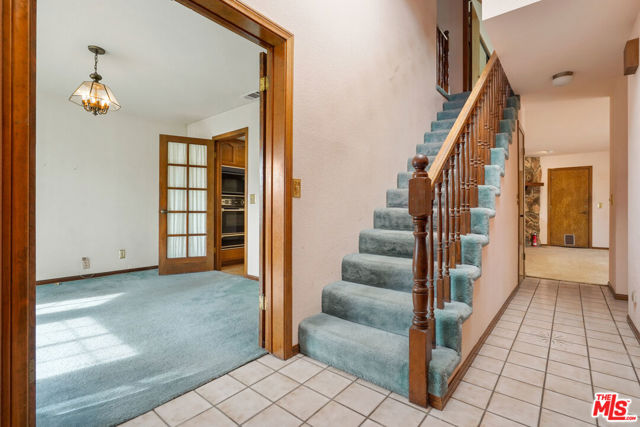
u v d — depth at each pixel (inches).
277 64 76.0
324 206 87.4
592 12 85.6
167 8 90.9
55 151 159.8
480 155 100.3
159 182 182.2
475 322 78.7
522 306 121.8
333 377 67.4
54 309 114.6
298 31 78.2
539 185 333.7
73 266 164.9
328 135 88.4
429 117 154.1
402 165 127.8
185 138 184.2
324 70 86.8
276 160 76.2
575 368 72.3
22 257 39.3
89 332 92.3
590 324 101.8
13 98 38.4
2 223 37.6
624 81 129.9
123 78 138.4
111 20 96.4
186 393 61.7
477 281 79.7
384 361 62.9
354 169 99.3
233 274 179.9
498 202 103.0
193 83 143.9
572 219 324.2
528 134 234.7
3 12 37.6
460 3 211.8
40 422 52.4
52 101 158.7
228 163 212.1
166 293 137.1
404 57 129.4
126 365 72.4
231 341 86.0
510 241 128.3
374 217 108.7
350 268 91.7
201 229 190.7
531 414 55.4
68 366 72.1
